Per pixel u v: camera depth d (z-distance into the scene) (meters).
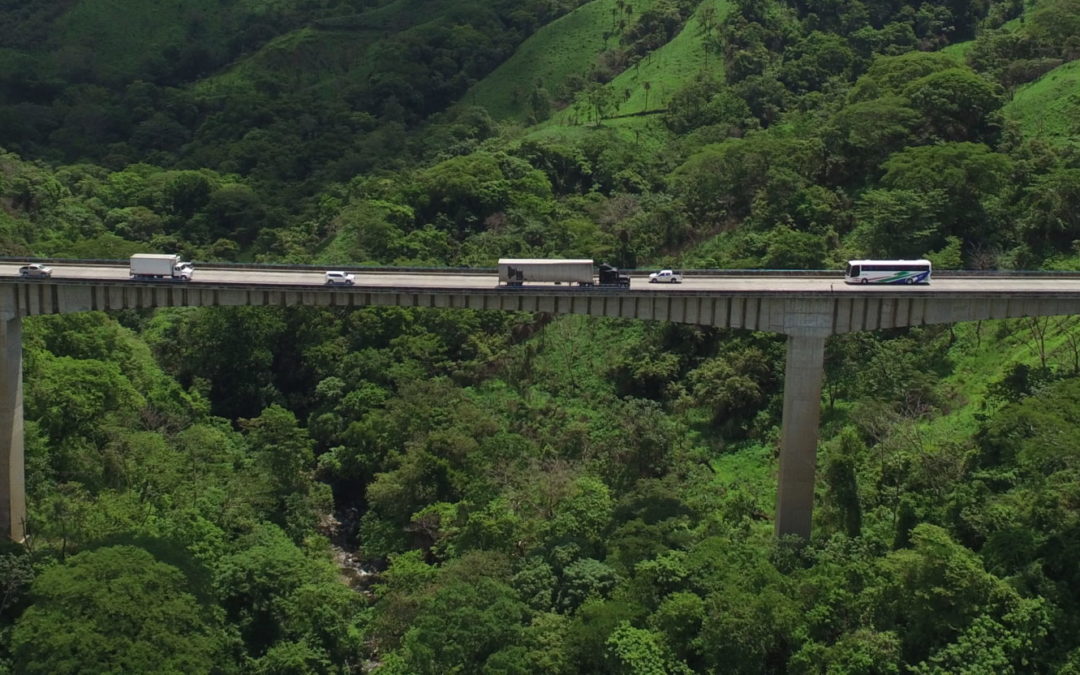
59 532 149.00
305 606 142.00
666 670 124.25
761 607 125.69
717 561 135.62
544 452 179.88
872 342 184.38
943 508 140.50
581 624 130.00
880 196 198.00
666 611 128.50
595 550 148.62
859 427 166.88
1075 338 163.88
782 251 196.00
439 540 160.75
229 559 144.88
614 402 190.88
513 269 150.38
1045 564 127.69
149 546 138.50
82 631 120.81
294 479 179.12
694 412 185.38
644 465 170.62
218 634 134.62
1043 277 156.62
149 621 124.31
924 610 122.69
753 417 181.38
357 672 144.00
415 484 172.88
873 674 120.44
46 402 167.25
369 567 169.75
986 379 169.38
